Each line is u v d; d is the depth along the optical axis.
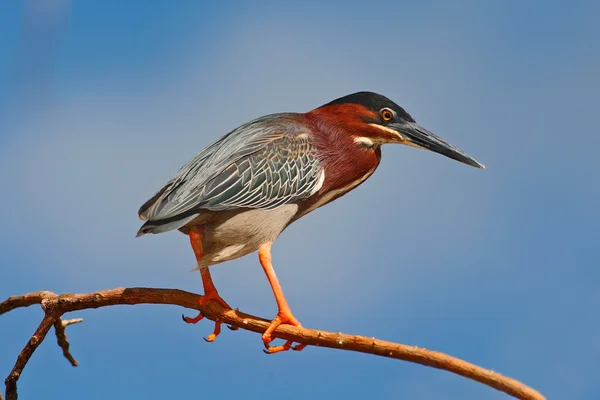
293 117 11.99
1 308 10.45
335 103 12.19
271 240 10.89
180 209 10.39
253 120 11.85
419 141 12.02
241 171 10.84
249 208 10.84
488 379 7.45
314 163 11.48
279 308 9.99
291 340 9.27
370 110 11.95
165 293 10.05
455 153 12.00
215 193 10.59
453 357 7.68
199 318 10.60
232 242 10.87
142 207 10.84
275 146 11.23
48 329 10.12
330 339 8.68
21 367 10.23
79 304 10.01
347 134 11.91
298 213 11.88
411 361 7.93
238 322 9.92
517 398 7.36
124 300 9.93
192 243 10.85
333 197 12.16
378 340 8.17
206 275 10.41
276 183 11.04
